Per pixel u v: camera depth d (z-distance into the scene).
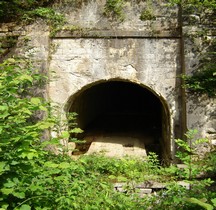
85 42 5.62
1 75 2.86
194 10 5.29
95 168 4.96
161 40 5.53
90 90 8.87
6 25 5.60
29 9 5.61
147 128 9.22
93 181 4.05
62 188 3.01
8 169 2.39
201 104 5.20
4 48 5.59
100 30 5.57
